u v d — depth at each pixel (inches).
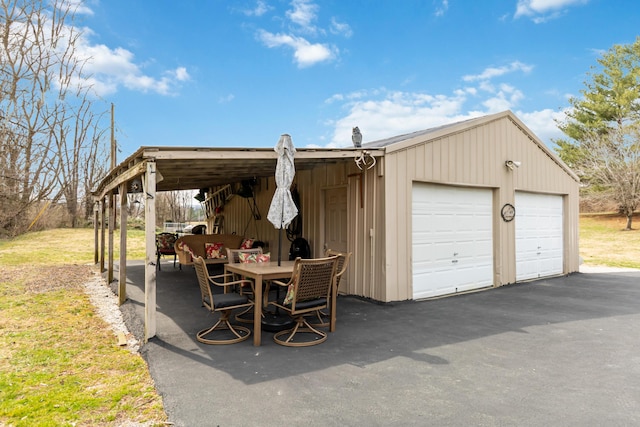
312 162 266.1
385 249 233.9
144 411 104.4
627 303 242.4
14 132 631.2
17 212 658.2
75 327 188.2
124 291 233.3
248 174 329.1
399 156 242.1
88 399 111.3
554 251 359.9
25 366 138.0
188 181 376.8
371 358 143.3
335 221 280.4
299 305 161.6
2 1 597.9
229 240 377.1
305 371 130.9
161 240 386.6
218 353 148.2
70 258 470.6
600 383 122.0
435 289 262.5
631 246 597.3
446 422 98.3
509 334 174.6
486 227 298.5
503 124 307.6
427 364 137.6
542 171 341.4
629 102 801.6
